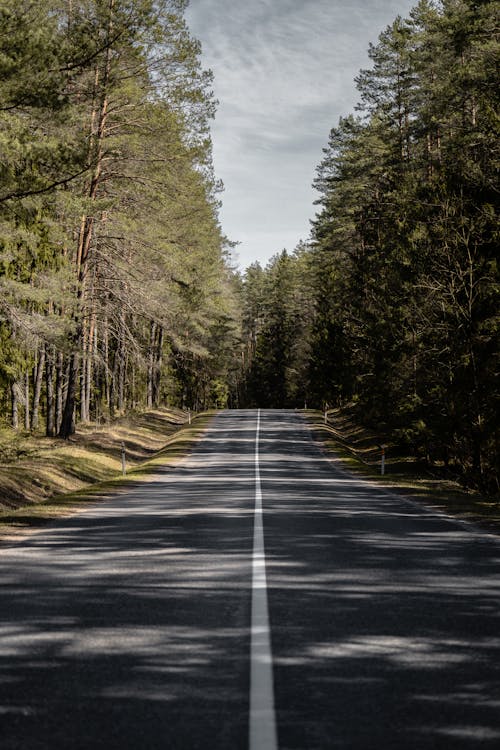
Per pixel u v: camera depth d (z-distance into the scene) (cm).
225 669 472
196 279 4559
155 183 3253
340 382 6531
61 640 541
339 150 6562
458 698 420
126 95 3023
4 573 816
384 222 4719
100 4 2598
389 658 496
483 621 596
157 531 1164
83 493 2019
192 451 3944
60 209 2420
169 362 7406
